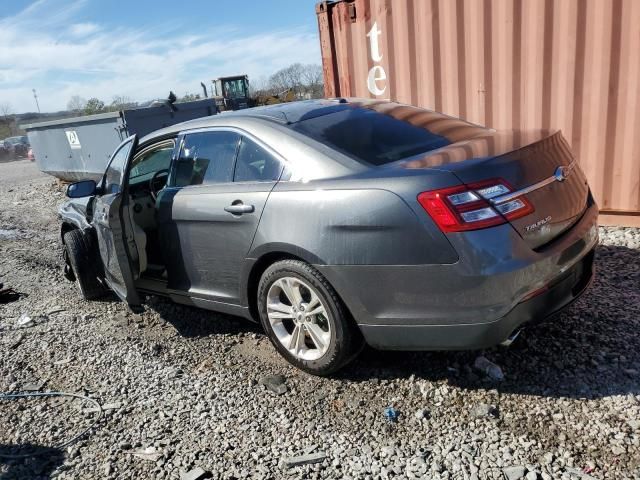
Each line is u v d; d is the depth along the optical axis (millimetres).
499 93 5848
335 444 2854
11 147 38156
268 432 3020
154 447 2994
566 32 5316
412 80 6422
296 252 3229
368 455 2742
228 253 3688
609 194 5480
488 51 5801
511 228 2758
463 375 3293
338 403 3199
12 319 5086
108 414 3369
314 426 3021
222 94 22297
